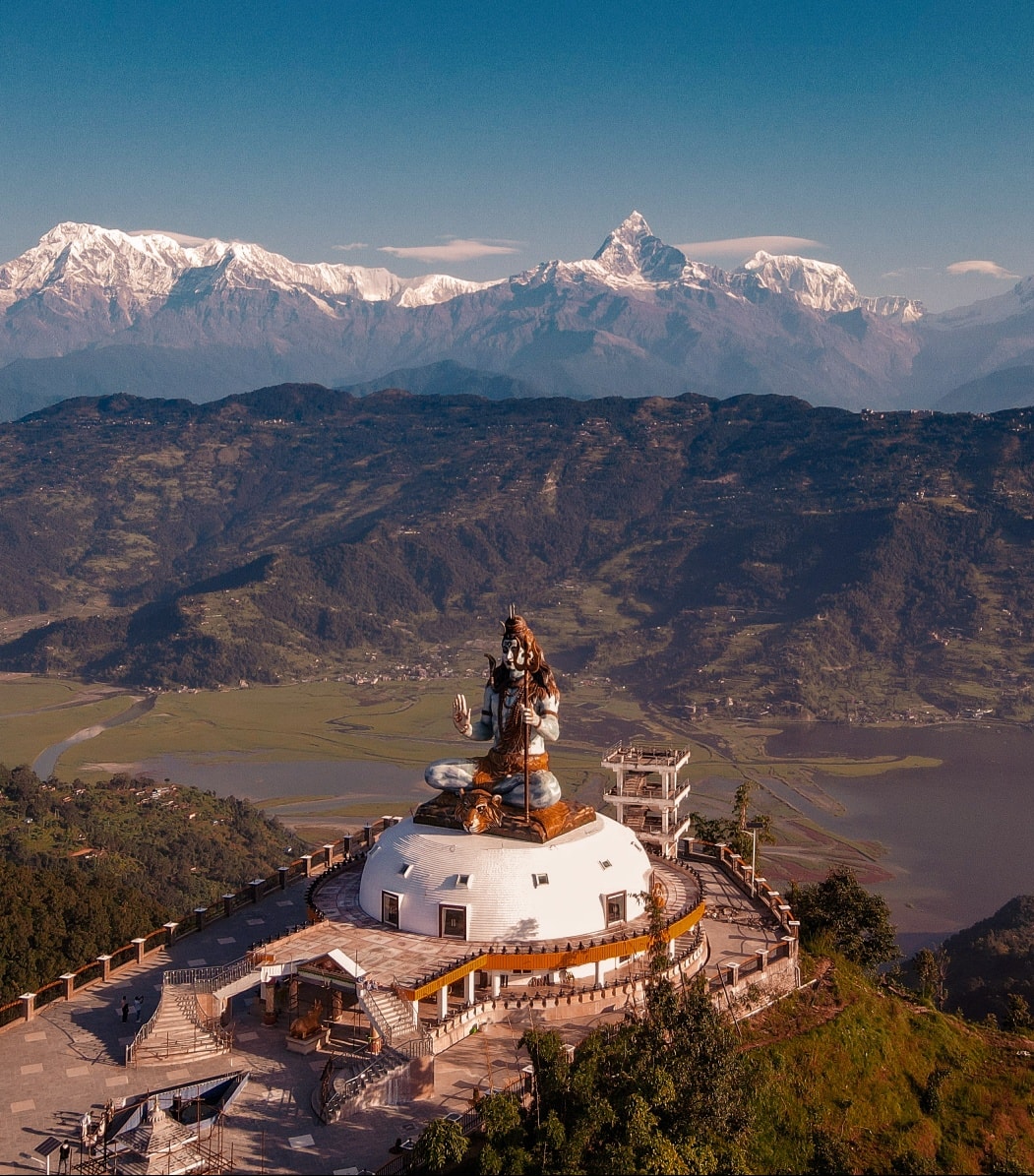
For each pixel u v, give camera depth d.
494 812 93.50
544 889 88.25
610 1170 63.97
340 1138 70.25
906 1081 90.75
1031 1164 87.00
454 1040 81.31
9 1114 73.00
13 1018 87.88
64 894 137.62
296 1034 81.19
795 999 94.50
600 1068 71.31
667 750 126.19
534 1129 67.00
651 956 87.00
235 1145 69.38
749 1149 78.50
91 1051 81.19
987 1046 98.88
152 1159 65.62
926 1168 82.31
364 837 128.88
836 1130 83.19
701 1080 70.19
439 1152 65.06
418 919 89.25
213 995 83.56
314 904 96.12
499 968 85.12
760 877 116.81
